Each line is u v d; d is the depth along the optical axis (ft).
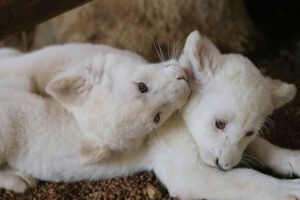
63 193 3.44
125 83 3.30
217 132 3.25
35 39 5.26
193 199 3.30
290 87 3.36
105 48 3.95
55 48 3.93
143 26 4.72
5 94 3.46
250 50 4.93
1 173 3.44
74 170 3.46
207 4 4.75
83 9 4.75
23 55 4.04
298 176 3.40
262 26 5.31
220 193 3.24
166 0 4.69
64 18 4.84
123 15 4.72
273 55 5.02
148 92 3.27
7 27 3.07
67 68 3.59
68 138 3.39
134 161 3.51
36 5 3.04
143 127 3.27
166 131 3.43
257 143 3.50
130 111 3.23
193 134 3.35
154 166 3.49
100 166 3.47
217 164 3.28
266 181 3.20
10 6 2.99
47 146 3.39
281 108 4.09
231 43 4.87
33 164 3.44
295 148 3.70
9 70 3.81
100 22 4.76
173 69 3.32
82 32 4.80
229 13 4.86
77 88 3.34
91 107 3.30
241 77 3.26
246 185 3.20
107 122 3.24
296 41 5.15
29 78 3.70
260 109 3.23
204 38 3.38
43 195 3.43
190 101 3.36
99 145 3.29
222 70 3.31
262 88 3.26
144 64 3.44
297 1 5.46
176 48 4.44
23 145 3.40
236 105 3.20
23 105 3.42
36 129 3.39
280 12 5.46
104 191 3.44
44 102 3.45
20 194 3.42
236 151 3.24
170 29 4.71
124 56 3.51
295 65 4.86
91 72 3.37
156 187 3.45
